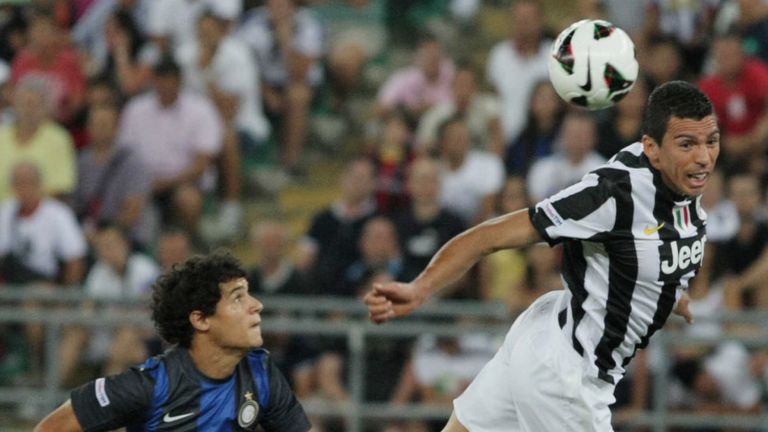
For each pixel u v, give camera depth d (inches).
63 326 1411.2
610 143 1557.6
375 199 1561.3
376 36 2016.5
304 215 1798.7
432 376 1346.0
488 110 1690.5
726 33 1609.3
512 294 1363.2
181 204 1665.8
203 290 735.7
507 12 2073.1
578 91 782.5
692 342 1274.6
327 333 1330.0
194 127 1692.9
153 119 1681.8
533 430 796.6
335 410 1326.3
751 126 1594.5
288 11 1855.3
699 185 734.5
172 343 759.7
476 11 2048.5
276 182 1822.1
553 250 1357.0
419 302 757.9
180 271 746.2
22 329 1400.1
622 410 1320.1
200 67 1765.5
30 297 1385.3
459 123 1582.2
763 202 1561.3
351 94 1927.9
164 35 1831.9
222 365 744.3
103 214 1622.8
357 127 1905.8
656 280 762.8
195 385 741.9
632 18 1804.9
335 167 1862.7
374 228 1435.8
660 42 1689.2
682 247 761.0
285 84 1844.2
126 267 1499.8
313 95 1884.8
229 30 1820.9
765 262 1413.6
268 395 759.1
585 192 750.5
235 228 1748.3
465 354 1353.3
